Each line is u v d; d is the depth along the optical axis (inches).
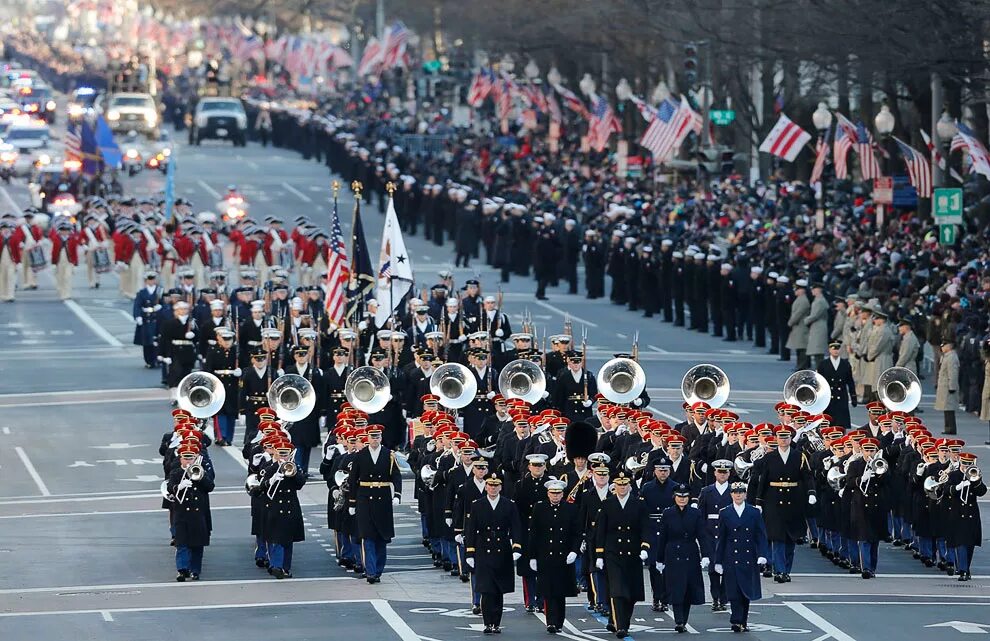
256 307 6422.2
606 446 4643.2
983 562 4665.4
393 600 4183.1
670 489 4008.4
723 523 3917.3
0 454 6077.8
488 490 3909.9
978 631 3892.7
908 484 4635.8
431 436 4559.5
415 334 6437.0
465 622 3978.8
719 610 4101.9
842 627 3932.1
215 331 6343.5
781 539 4375.0
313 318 6678.2
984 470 5629.9
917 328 7313.0
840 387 5748.0
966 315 6776.6
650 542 3863.2
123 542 4827.8
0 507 5300.2
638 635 3882.9
